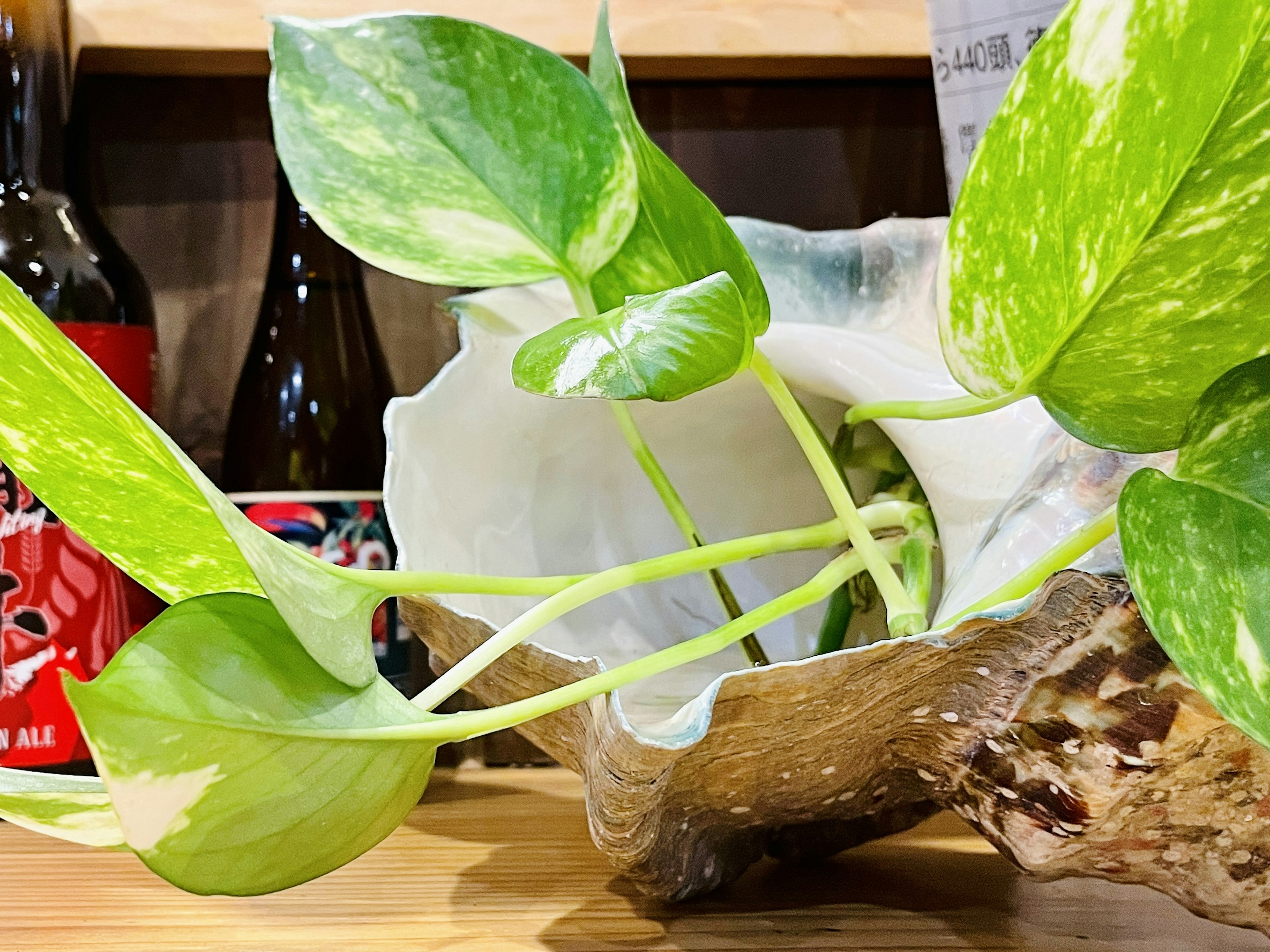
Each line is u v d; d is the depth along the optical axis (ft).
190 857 0.61
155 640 0.61
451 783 1.59
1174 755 0.77
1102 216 0.66
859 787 0.96
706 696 0.75
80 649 1.38
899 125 1.94
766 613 0.91
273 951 0.92
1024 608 0.76
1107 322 0.70
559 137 0.95
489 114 0.94
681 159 1.92
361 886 1.09
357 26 0.92
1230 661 0.63
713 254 0.91
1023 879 1.14
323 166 0.94
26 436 0.68
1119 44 0.62
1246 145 0.61
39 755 1.34
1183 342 0.70
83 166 1.81
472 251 0.99
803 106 1.93
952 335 0.76
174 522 0.73
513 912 1.02
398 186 0.95
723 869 1.03
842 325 1.33
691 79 1.87
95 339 1.44
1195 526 0.67
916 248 1.35
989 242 0.71
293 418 1.61
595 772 0.81
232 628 0.64
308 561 0.69
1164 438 0.76
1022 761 0.82
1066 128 0.65
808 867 1.18
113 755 0.57
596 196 0.96
